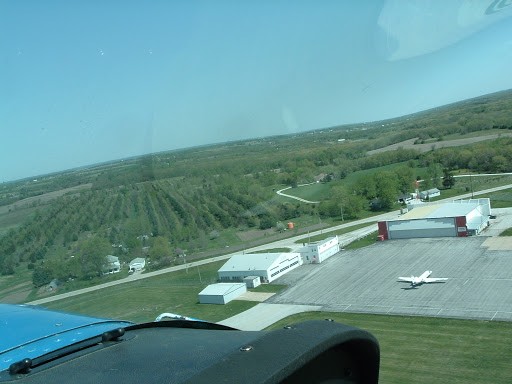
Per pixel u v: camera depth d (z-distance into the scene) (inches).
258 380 47.4
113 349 74.5
